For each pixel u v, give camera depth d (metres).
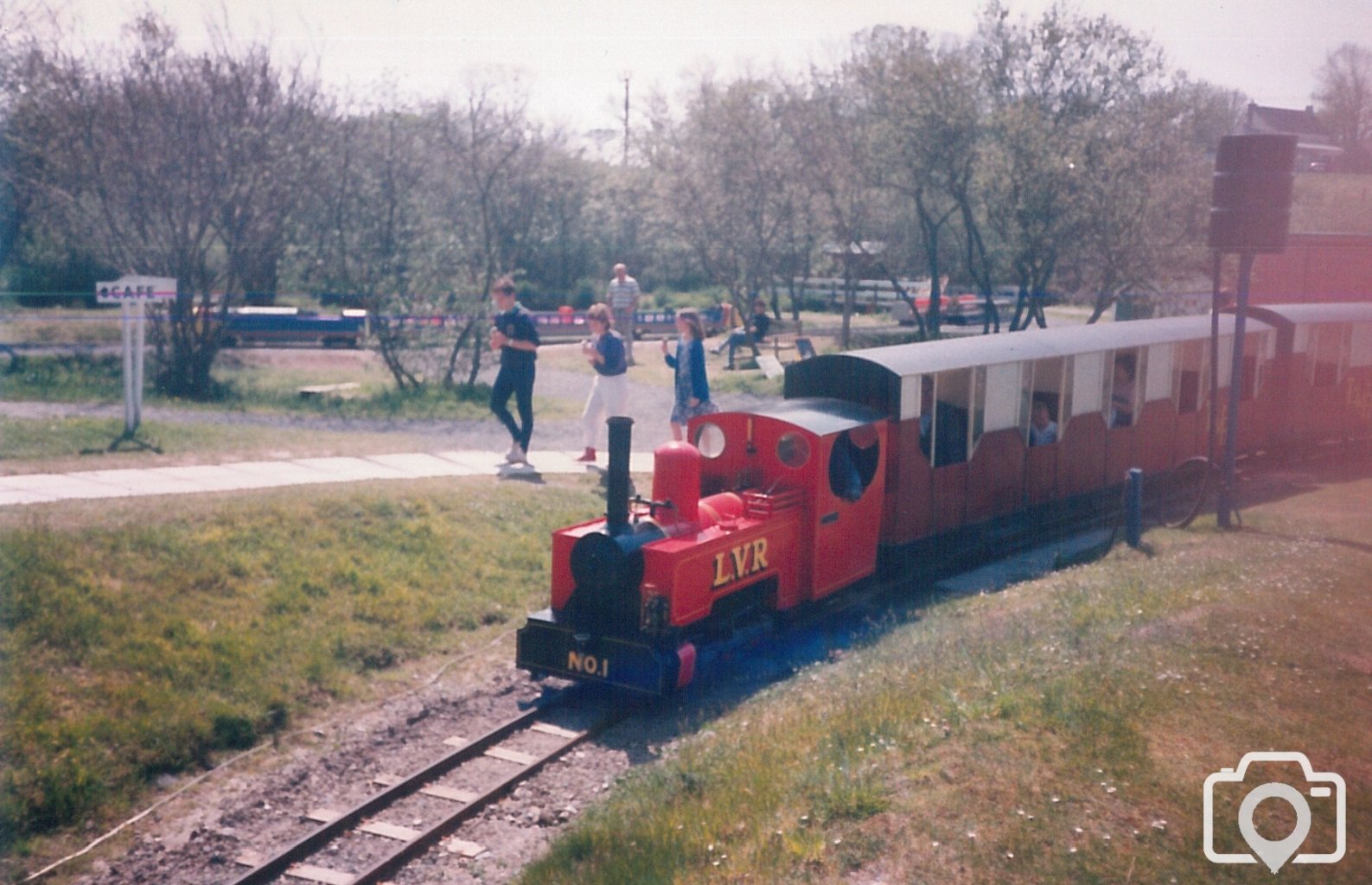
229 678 8.89
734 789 6.96
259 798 7.74
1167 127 23.95
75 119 20.12
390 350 21.69
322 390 21.05
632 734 8.84
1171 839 5.87
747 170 31.81
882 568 11.80
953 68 25.55
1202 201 23.36
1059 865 5.66
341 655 9.72
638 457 16.94
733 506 10.02
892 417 11.55
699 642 9.46
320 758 8.33
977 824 6.05
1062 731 7.00
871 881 5.70
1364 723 7.19
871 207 31.86
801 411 10.93
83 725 7.84
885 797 6.44
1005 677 7.95
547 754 8.38
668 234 42.59
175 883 6.76
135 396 14.88
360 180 22.50
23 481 11.92
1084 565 12.34
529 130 31.25
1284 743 6.86
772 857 5.99
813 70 30.34
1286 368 18.00
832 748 7.19
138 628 8.96
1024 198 24.56
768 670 10.05
